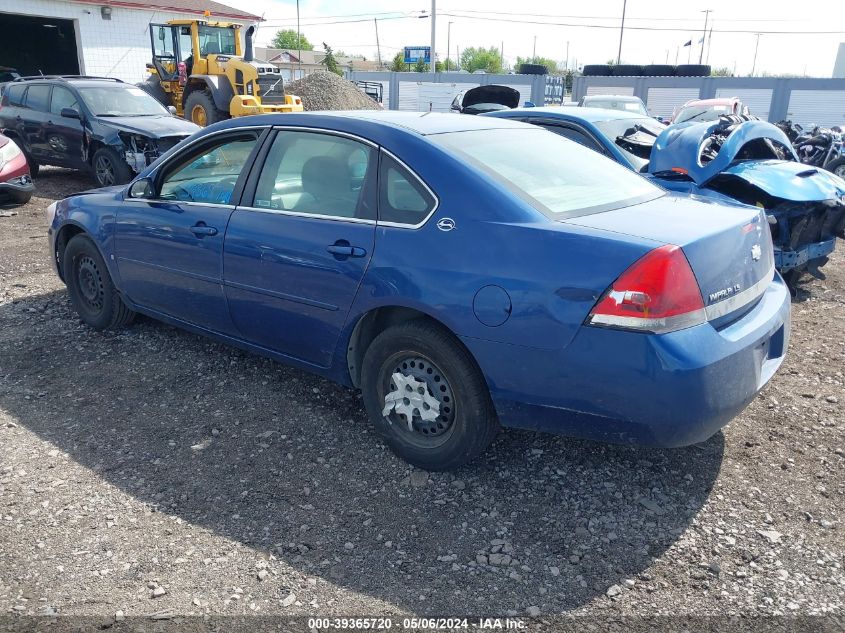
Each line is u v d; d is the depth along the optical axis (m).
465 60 102.38
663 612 2.56
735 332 2.95
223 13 27.75
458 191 3.19
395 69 73.62
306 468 3.50
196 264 4.22
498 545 2.93
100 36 24.44
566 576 2.75
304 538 2.97
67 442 3.71
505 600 2.62
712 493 3.28
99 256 5.05
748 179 5.93
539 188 3.29
